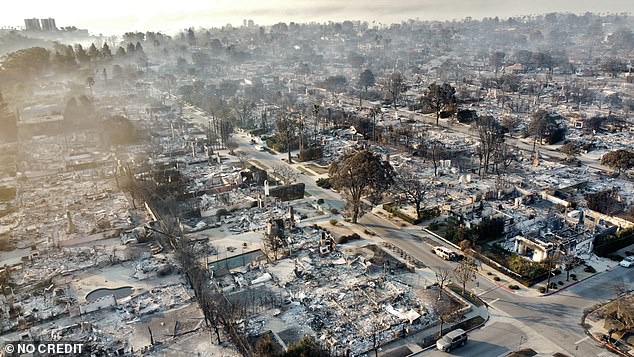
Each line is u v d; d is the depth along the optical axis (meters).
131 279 104.31
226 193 149.50
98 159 189.25
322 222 130.88
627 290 94.75
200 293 88.69
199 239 121.06
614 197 135.75
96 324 88.81
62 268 108.50
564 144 194.75
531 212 131.25
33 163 186.50
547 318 87.94
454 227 117.50
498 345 81.12
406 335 84.50
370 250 114.12
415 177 152.12
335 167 131.25
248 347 79.81
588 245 110.06
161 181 153.75
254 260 111.44
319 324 87.62
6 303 95.44
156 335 85.31
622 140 199.12
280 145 197.75
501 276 101.94
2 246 118.25
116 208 141.75
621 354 77.94
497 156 166.38
